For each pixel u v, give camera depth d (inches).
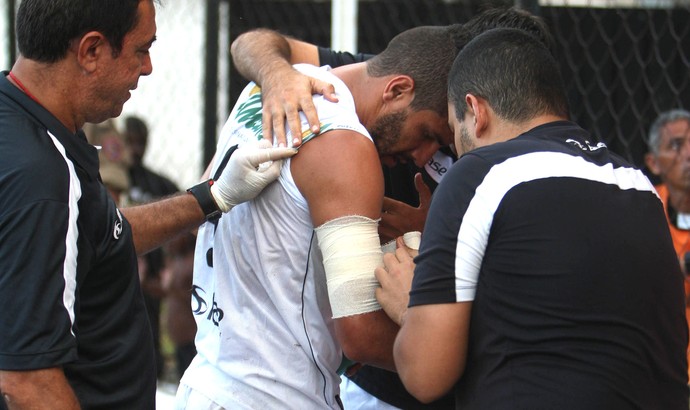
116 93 279.7
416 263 261.9
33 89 269.9
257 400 299.7
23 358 248.5
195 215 317.7
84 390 275.3
